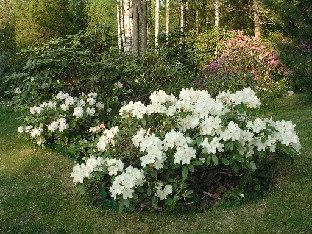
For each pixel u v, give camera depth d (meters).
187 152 3.98
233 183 4.57
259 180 4.66
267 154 4.55
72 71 7.09
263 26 17.34
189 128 4.44
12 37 18.70
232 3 18.75
